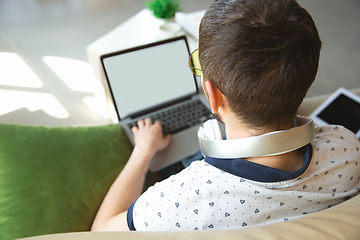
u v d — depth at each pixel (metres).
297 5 0.40
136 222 0.51
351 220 0.41
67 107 1.85
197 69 0.60
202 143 0.50
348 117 1.04
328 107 1.07
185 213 0.46
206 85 0.44
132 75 1.07
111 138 1.00
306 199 0.47
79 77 2.13
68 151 0.89
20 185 0.77
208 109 1.17
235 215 0.46
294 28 0.38
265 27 0.38
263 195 0.44
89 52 1.37
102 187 0.90
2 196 0.75
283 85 0.39
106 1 3.40
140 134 0.97
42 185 0.80
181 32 1.61
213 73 0.42
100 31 2.82
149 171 1.04
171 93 1.16
